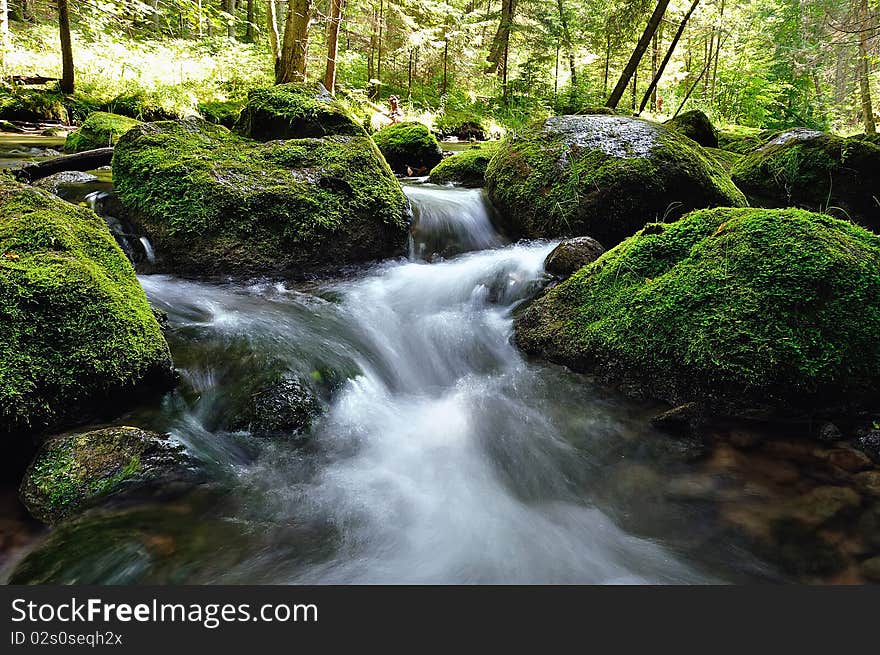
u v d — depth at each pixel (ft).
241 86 49.67
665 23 70.90
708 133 32.91
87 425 8.91
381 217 17.71
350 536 8.01
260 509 8.27
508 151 22.40
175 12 36.63
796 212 12.03
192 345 11.63
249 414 9.86
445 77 69.97
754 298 10.44
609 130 20.77
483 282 16.34
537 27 70.85
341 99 48.26
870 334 9.92
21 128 36.11
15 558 6.95
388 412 11.31
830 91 85.81
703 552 7.75
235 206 15.88
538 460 9.96
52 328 8.79
